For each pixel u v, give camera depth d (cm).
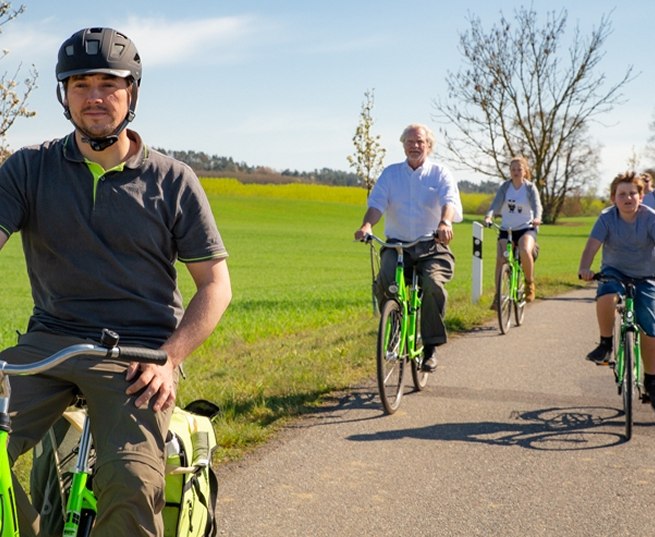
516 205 1354
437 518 507
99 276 337
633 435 694
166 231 342
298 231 6228
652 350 714
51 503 348
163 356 291
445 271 832
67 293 340
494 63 5462
